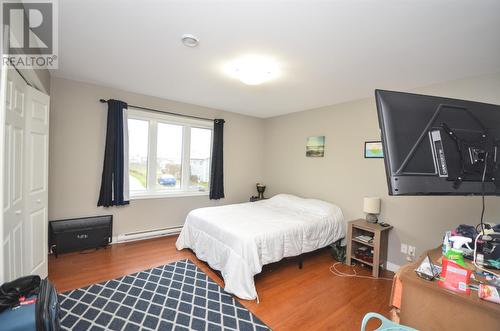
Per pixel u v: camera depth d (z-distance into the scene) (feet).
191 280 8.45
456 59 6.97
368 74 8.31
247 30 5.81
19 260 6.15
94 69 8.82
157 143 12.92
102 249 10.85
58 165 10.13
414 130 3.29
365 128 11.14
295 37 6.05
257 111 15.05
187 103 13.53
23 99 6.26
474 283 3.84
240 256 7.76
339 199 12.17
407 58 7.01
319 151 13.21
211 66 8.13
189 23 5.61
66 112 10.21
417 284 3.89
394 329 3.32
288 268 9.84
